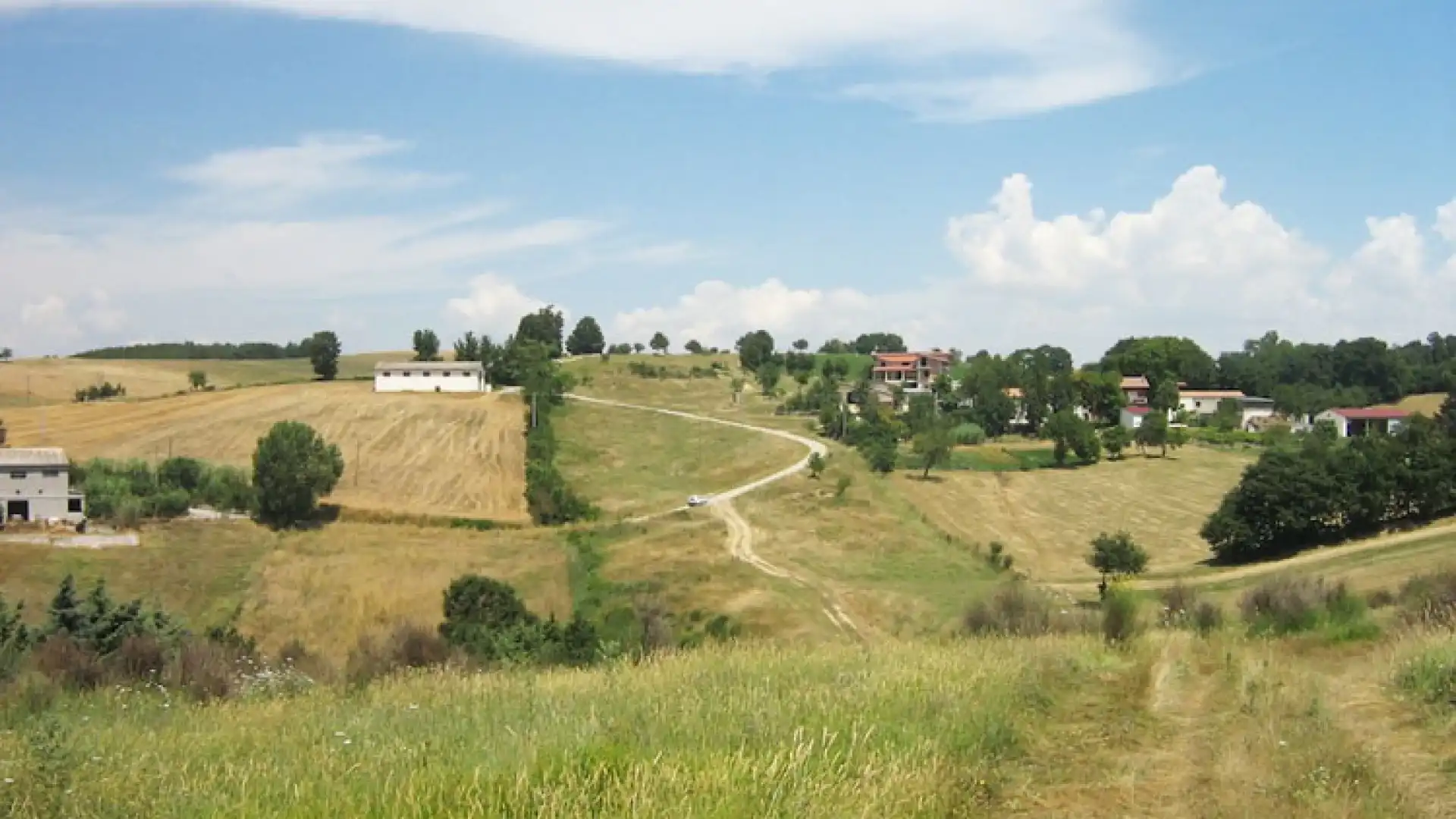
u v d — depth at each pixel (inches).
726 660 695.7
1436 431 2886.3
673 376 6505.9
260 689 685.9
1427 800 358.3
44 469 2925.7
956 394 5575.8
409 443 4202.8
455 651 935.7
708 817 298.4
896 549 2965.1
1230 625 926.4
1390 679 561.9
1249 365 6323.8
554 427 4655.5
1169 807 349.1
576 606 2404.0
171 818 318.0
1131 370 6432.1
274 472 3068.4
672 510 3489.2
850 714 456.8
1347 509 2706.7
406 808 316.8
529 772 343.0
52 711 547.2
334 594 2486.5
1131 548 2632.9
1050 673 595.2
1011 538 3216.0
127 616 1096.8
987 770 381.1
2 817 315.9
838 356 7347.4
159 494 3102.9
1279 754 403.9
